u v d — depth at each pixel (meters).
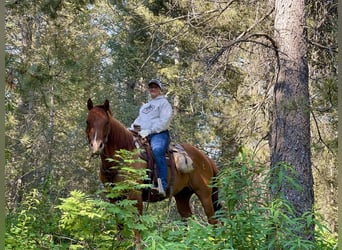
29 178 17.23
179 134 14.97
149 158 8.07
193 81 11.30
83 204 5.65
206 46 9.87
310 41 9.08
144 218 5.45
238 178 5.45
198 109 13.55
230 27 11.62
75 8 12.30
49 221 6.74
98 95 17.31
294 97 8.62
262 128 11.62
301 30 8.87
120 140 7.78
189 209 9.70
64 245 6.34
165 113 8.45
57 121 20.06
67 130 19.95
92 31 19.36
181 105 15.09
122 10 14.59
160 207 13.56
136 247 5.64
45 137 17.36
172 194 8.78
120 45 15.05
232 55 10.81
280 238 5.08
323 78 9.78
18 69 9.74
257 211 5.24
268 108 10.41
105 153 7.70
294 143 8.49
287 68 8.77
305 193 8.24
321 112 9.84
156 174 8.10
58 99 12.69
